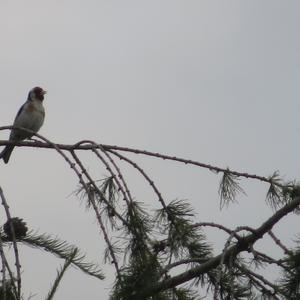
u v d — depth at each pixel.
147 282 5.66
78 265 5.65
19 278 4.71
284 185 7.38
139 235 6.02
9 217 5.77
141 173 6.76
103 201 6.47
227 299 6.01
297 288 5.71
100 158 6.80
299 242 5.87
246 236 6.22
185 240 6.24
